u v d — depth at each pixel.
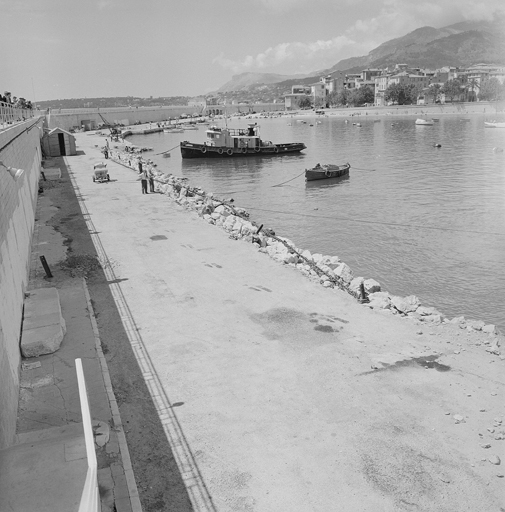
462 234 28.73
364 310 15.34
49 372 11.80
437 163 59.91
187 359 12.51
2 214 13.36
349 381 11.29
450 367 11.80
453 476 8.36
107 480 8.24
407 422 9.80
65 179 43.53
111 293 17.09
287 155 75.31
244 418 10.08
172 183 42.38
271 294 16.72
